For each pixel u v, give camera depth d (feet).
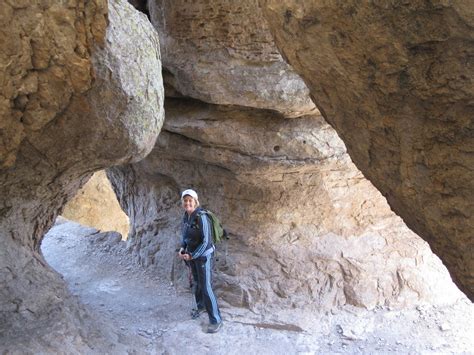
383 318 20.10
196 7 18.69
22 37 10.00
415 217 9.13
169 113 21.16
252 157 20.27
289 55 9.55
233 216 21.81
